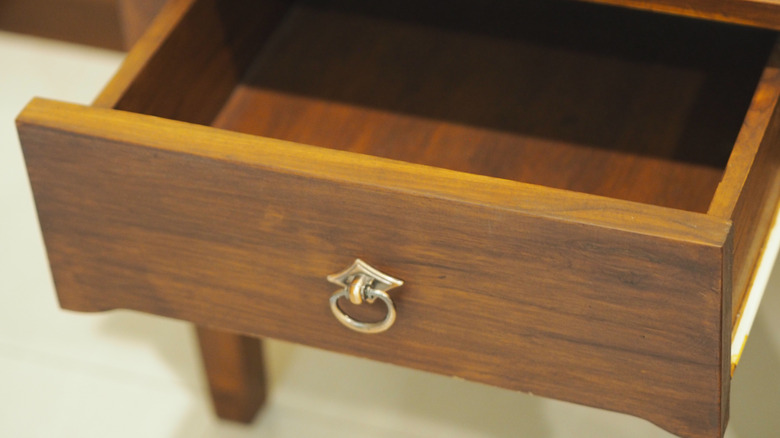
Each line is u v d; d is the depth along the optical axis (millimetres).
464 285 899
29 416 1423
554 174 1091
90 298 1017
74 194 947
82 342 1487
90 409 1425
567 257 858
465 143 1120
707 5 906
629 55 1156
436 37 1198
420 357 961
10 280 1548
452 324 927
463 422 1378
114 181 928
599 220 839
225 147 893
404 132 1133
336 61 1188
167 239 952
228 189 904
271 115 1150
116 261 982
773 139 962
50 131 915
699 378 884
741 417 1345
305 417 1396
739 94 1117
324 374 1432
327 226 902
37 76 1812
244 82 1174
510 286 887
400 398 1403
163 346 1479
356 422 1388
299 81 1173
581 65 1158
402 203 870
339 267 924
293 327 981
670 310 858
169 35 1037
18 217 1619
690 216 834
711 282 834
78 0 1766
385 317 943
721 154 1081
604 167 1088
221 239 938
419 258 896
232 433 1394
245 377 1338
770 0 888
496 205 852
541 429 1365
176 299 994
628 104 1125
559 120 1123
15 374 1458
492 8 1212
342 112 1150
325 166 878
